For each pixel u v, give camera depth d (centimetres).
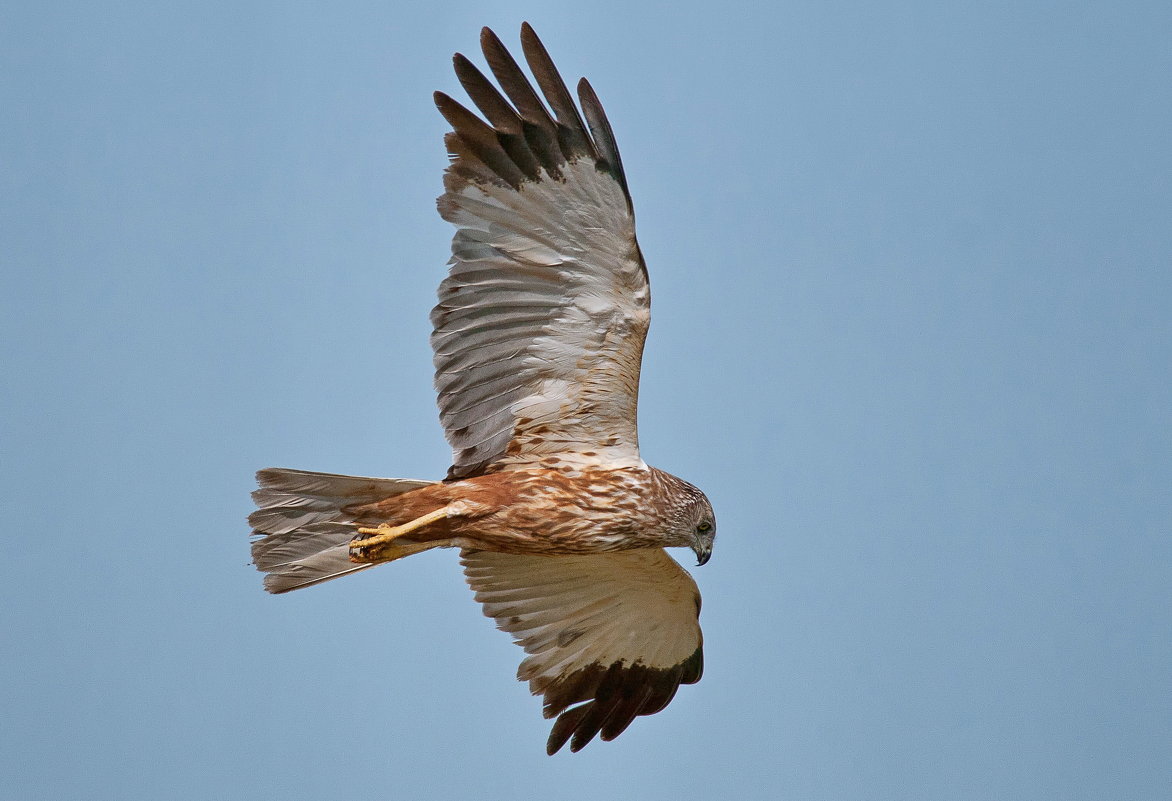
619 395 1341
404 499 1352
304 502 1345
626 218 1226
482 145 1227
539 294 1282
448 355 1298
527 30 1225
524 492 1359
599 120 1206
